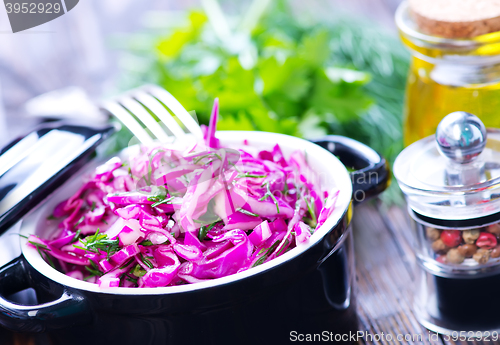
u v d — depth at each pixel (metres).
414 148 0.60
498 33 0.61
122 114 0.60
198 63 0.83
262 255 0.53
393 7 1.04
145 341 0.52
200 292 0.50
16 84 0.99
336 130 0.77
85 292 0.51
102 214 0.57
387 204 0.71
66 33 1.02
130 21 1.09
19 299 0.56
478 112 0.64
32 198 0.57
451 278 0.59
